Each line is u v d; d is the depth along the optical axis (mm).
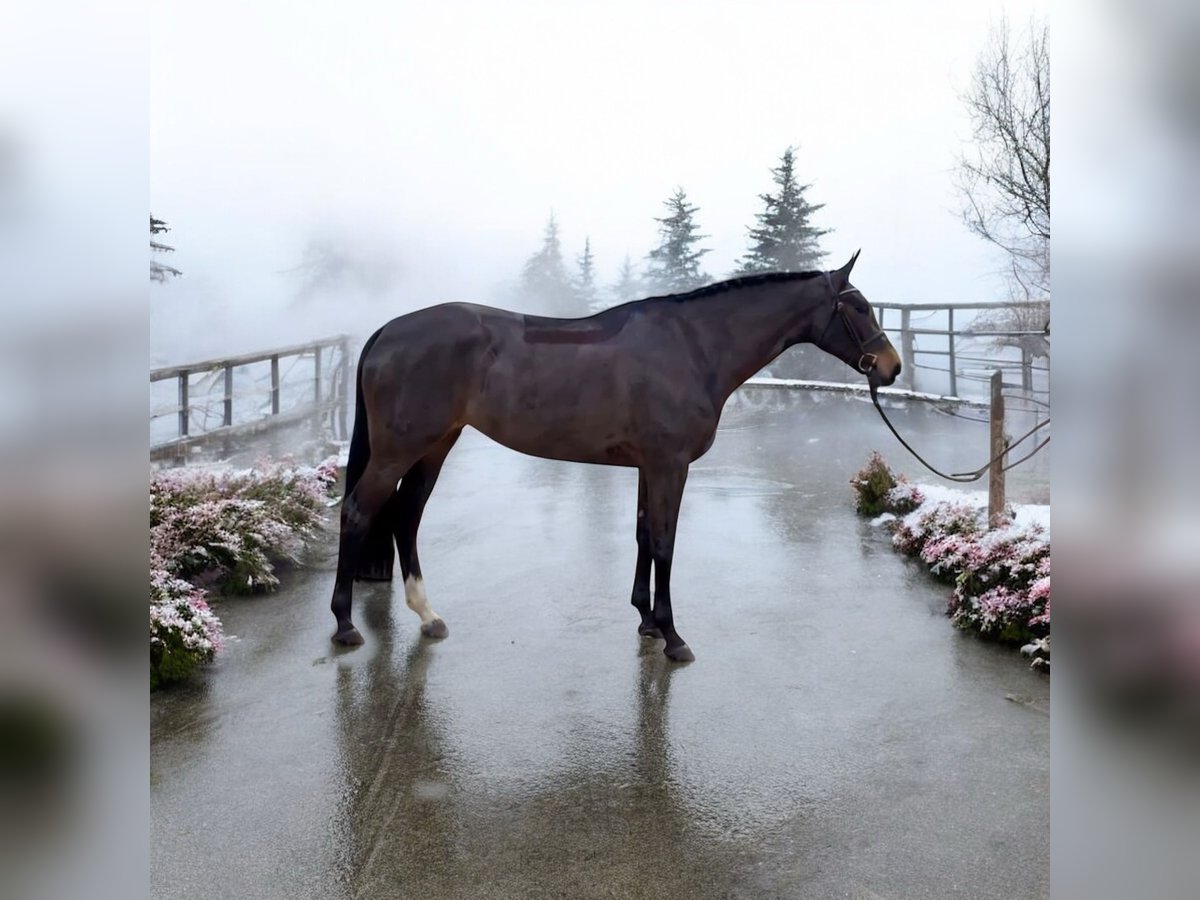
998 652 3426
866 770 2465
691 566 4742
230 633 3715
